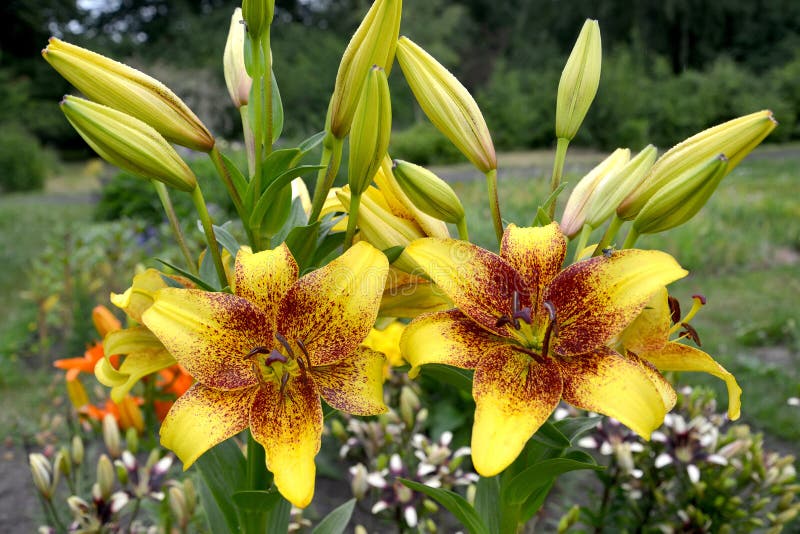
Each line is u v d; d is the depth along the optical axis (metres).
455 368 0.42
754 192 4.53
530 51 10.71
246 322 0.37
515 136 7.66
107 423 0.74
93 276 2.04
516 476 0.44
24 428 1.41
